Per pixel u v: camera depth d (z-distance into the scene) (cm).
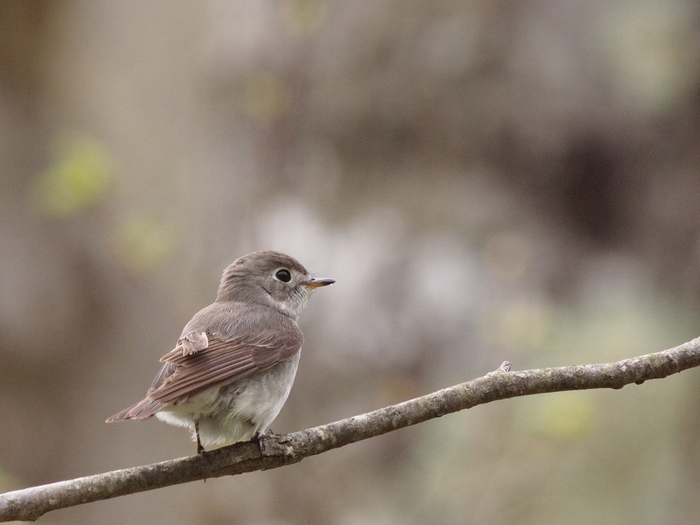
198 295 1454
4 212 1423
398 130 1434
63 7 1477
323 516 1302
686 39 1379
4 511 586
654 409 1144
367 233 1412
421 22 1428
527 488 1140
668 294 1343
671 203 1395
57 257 1431
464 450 1205
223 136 1514
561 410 1120
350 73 1447
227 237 1470
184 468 617
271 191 1470
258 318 725
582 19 1401
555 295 1352
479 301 1344
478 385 625
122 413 591
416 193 1424
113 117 1504
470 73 1413
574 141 1407
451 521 1169
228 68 1519
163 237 1440
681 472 1112
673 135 1399
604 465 1124
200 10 1544
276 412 691
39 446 1377
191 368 644
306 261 1413
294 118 1476
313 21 1470
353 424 631
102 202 1464
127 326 1448
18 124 1460
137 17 1527
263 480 1341
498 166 1423
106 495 603
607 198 1418
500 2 1415
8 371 1389
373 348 1348
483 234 1400
